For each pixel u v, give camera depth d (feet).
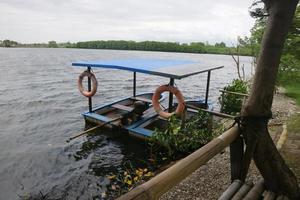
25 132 33.12
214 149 8.34
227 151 21.53
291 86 50.24
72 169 23.63
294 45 42.55
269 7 9.12
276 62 9.21
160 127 29.55
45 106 47.09
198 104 38.40
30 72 103.45
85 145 28.66
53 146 28.63
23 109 44.57
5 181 21.53
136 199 5.18
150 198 5.51
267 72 9.27
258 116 9.66
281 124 27.20
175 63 37.99
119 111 35.14
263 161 10.39
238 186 10.68
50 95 57.11
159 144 24.75
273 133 24.13
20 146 28.66
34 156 26.17
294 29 37.91
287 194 10.81
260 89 9.48
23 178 22.07
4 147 28.30
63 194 19.70
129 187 19.98
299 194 11.21
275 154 10.44
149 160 24.41
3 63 144.97
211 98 59.31
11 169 23.49
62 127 35.12
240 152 10.73
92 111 33.32
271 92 9.54
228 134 9.52
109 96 58.70
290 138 21.61
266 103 9.57
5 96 54.65
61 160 25.40
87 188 20.44
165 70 28.17
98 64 32.37
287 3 8.71
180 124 24.58
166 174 6.28
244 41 54.60
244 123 9.98
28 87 67.15
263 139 9.98
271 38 9.02
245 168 10.68
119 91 66.23
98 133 31.48
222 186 16.14
